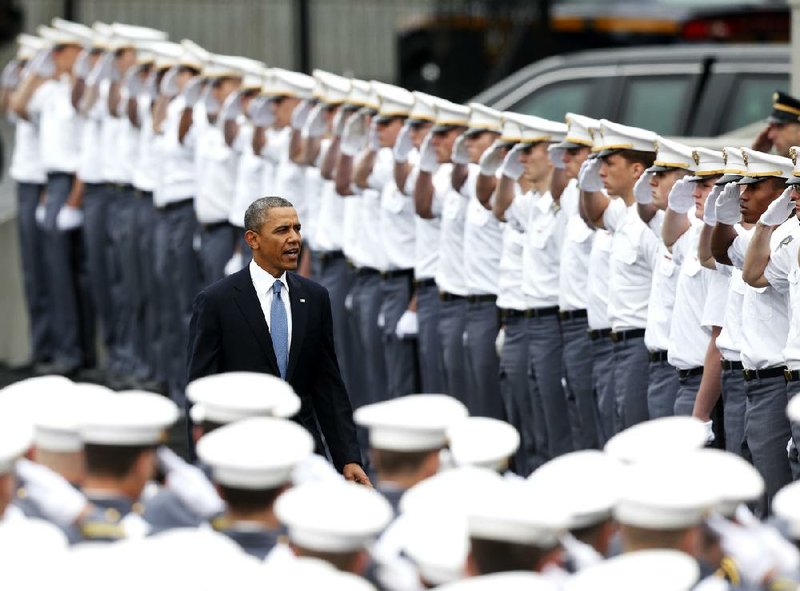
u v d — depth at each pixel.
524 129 30.88
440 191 33.38
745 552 16.42
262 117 37.94
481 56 50.59
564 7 50.03
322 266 37.16
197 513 18.20
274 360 26.44
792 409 16.95
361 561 16.28
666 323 27.64
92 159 43.19
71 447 18.89
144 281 42.34
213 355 26.45
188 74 40.62
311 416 27.05
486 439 18.56
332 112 36.72
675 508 15.55
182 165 40.78
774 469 25.77
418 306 34.34
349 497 16.45
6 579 15.25
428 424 18.03
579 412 30.42
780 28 47.41
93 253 43.44
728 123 40.25
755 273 25.05
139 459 18.00
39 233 44.66
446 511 16.48
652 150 28.05
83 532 17.80
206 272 39.94
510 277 31.39
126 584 15.25
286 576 14.97
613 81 41.69
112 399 18.31
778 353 25.55
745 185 25.75
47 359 45.12
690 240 26.97
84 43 43.53
